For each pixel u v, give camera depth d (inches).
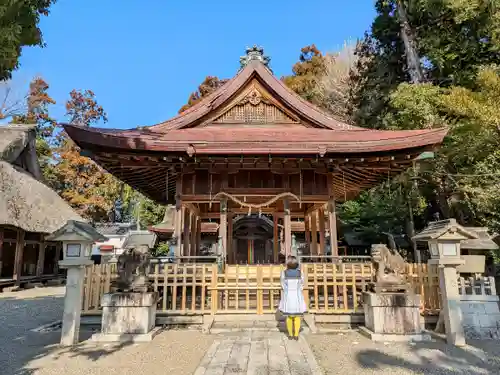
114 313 218.5
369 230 685.3
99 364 171.0
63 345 206.2
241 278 270.4
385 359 177.9
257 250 680.4
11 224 558.3
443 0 509.0
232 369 155.1
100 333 218.2
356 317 250.2
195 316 250.8
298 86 1088.2
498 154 390.0
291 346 193.3
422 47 597.6
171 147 284.2
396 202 602.5
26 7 164.6
